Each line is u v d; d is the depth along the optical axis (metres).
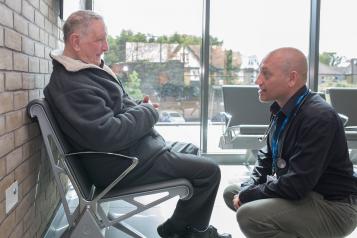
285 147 1.54
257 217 1.46
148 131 1.79
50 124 1.58
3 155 1.29
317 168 1.38
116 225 1.93
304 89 1.54
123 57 4.03
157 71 4.10
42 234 1.92
